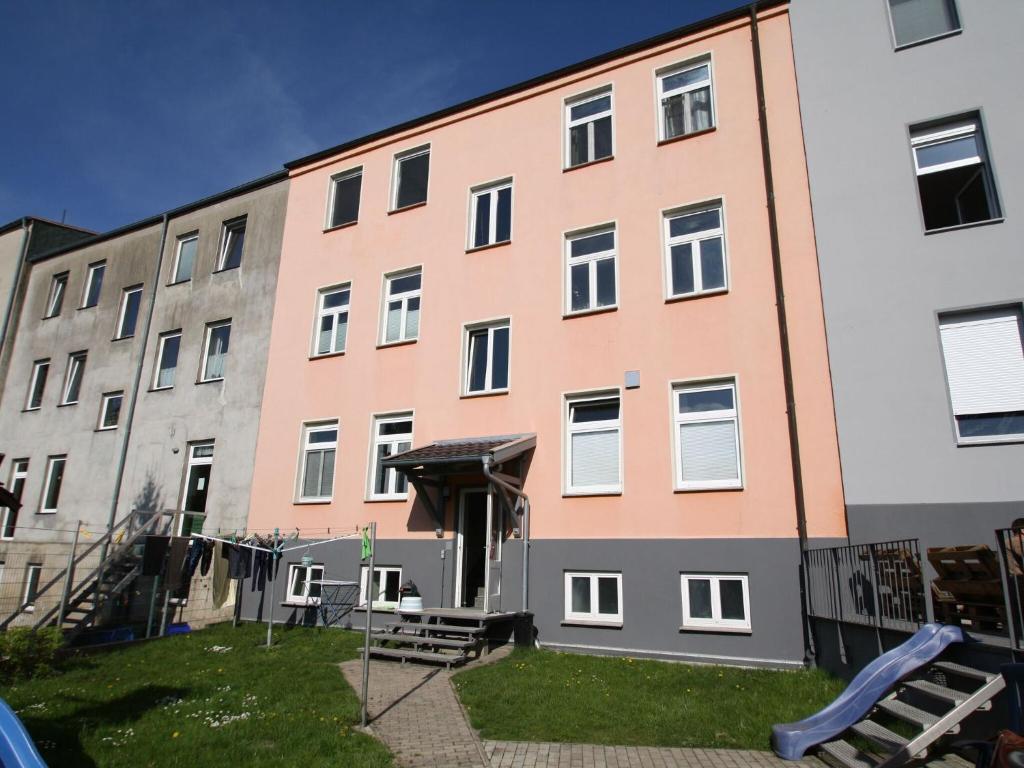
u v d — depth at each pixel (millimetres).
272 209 18891
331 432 15922
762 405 11422
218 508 16734
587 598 12055
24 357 23781
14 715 5148
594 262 13836
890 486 10258
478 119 16047
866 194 11508
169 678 9953
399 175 17172
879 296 10992
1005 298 10312
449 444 13484
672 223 13328
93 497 19453
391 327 15953
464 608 12633
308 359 16594
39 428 22047
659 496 11781
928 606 6977
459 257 15211
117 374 20578
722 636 10742
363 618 13953
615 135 14172
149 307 20469
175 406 18688
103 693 9086
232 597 15594
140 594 14766
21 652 10320
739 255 12273
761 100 12750
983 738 5625
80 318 22656
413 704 8469
